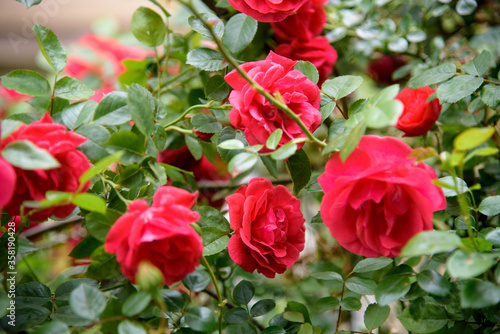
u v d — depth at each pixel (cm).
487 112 81
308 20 79
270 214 68
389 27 89
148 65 86
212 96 74
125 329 58
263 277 91
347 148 59
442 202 61
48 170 60
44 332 58
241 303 71
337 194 60
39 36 67
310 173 71
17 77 67
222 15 83
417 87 72
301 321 71
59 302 67
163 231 58
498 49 84
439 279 62
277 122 67
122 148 65
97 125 65
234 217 67
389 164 58
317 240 101
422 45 97
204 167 88
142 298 59
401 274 63
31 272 72
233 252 68
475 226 69
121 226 58
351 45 98
